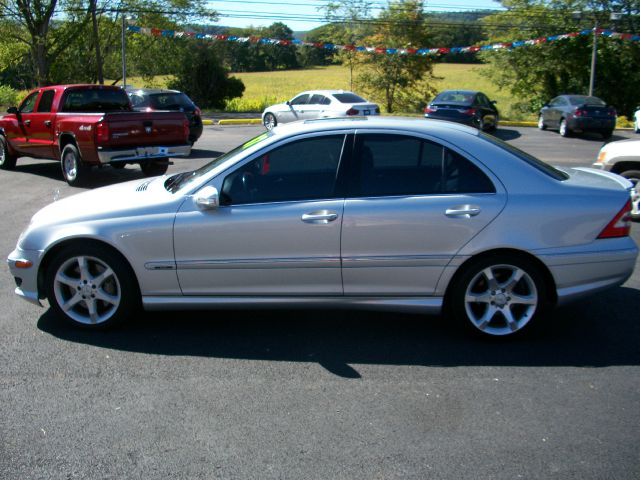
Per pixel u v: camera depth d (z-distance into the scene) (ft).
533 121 103.14
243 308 15.55
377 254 14.82
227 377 13.64
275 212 14.85
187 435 11.35
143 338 15.74
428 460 10.59
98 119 35.99
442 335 15.90
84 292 15.83
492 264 14.85
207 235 14.98
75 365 14.19
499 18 111.14
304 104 74.23
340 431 11.49
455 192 14.83
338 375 13.74
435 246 14.75
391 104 116.67
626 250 14.97
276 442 11.13
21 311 17.49
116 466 10.44
